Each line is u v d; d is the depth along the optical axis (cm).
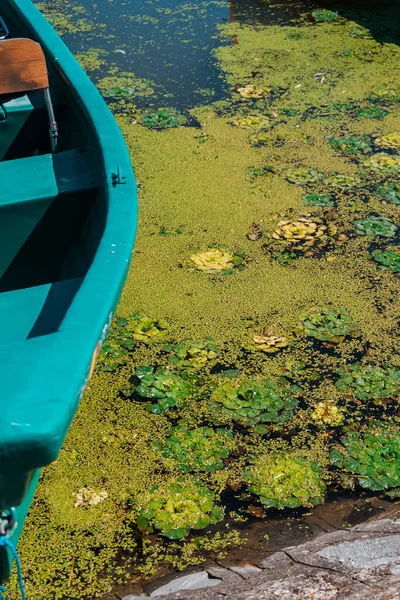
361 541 272
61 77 377
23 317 239
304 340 391
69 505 299
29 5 475
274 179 542
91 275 209
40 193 297
